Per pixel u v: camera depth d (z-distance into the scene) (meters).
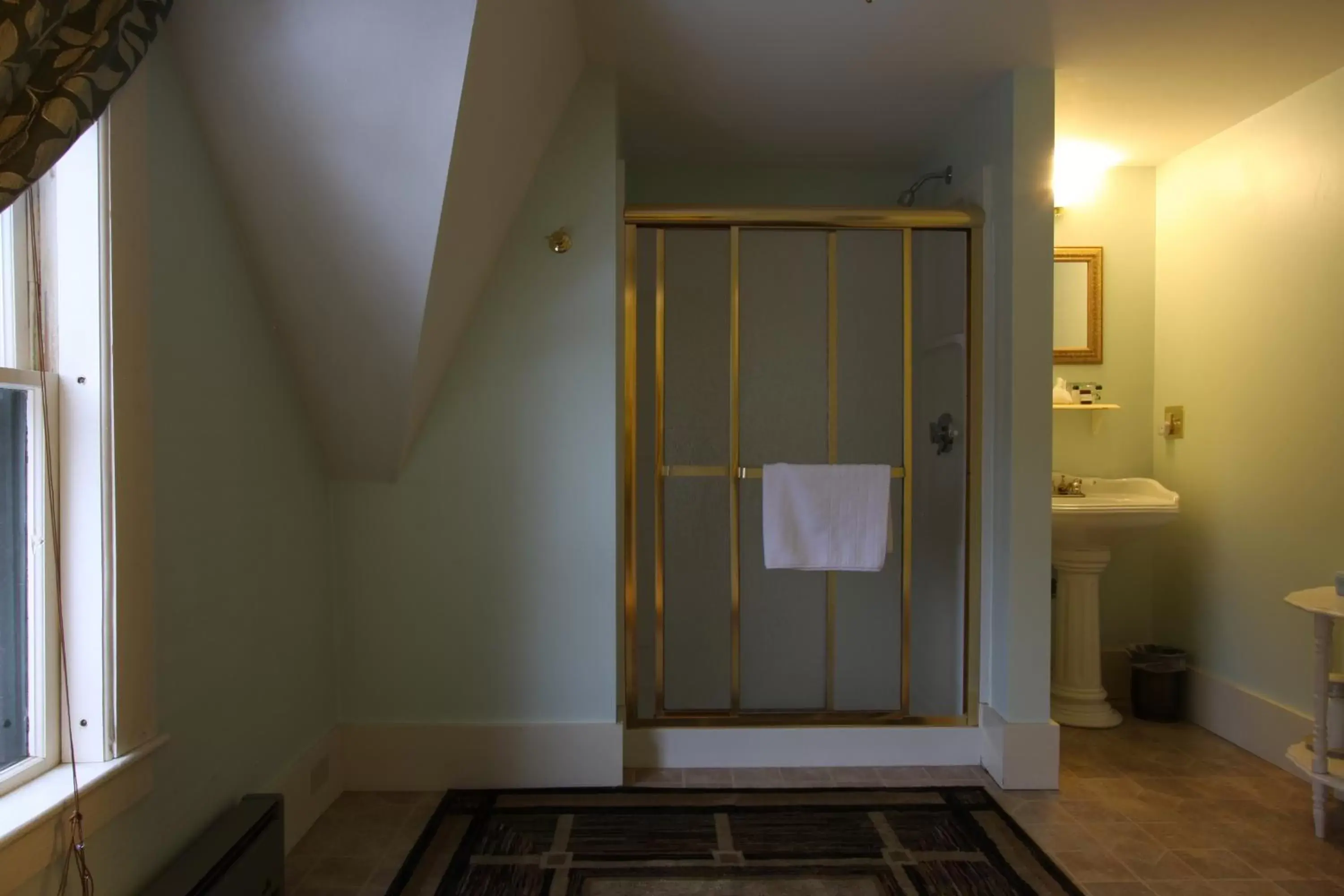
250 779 1.70
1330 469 2.22
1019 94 2.16
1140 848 1.88
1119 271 2.99
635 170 2.96
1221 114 2.49
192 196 1.49
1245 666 2.54
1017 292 2.18
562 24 1.83
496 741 2.19
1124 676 3.01
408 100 1.47
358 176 1.56
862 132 2.63
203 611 1.52
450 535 2.18
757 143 2.73
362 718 2.20
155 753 1.37
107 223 1.24
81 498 1.25
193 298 1.49
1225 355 2.63
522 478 2.18
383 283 1.72
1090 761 2.41
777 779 2.26
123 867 1.29
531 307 2.17
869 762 2.34
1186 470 2.83
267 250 1.68
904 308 2.38
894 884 1.72
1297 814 2.06
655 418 2.40
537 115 1.97
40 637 1.22
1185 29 1.95
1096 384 3.00
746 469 2.39
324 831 1.95
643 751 2.32
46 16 0.95
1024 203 2.17
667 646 2.51
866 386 2.54
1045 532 2.20
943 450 2.50
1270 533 2.44
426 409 2.14
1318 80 2.25
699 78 2.22
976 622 2.35
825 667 2.51
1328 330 2.23
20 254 1.20
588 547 2.19
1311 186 2.28
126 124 1.28
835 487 2.29
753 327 2.48
